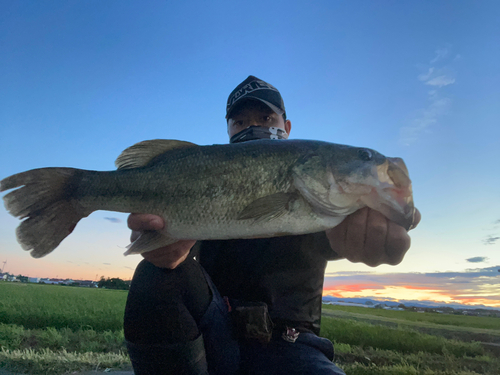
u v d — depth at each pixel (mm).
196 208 406
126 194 427
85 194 438
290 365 381
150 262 436
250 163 408
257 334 404
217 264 488
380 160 386
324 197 395
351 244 382
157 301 405
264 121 595
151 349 407
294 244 452
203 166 414
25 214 425
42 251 423
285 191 403
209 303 423
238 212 400
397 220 368
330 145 420
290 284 444
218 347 412
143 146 442
